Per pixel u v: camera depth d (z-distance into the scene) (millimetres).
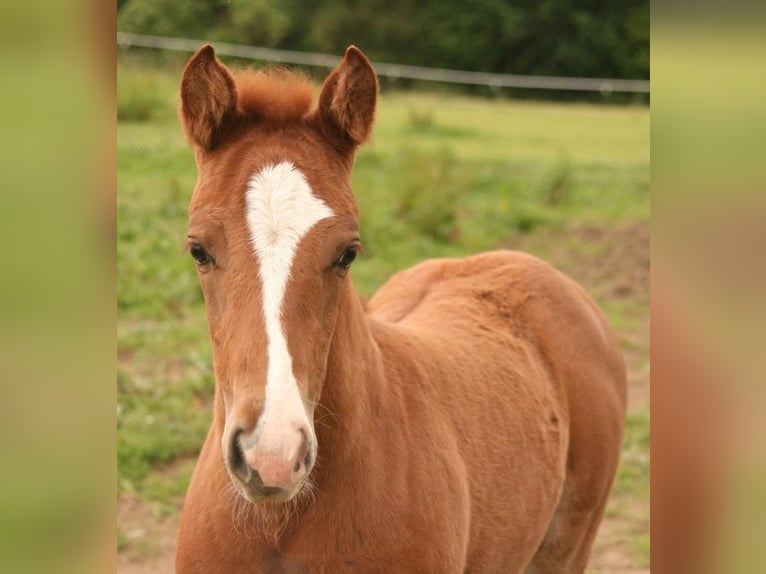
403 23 24219
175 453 5816
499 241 9820
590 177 12336
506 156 13172
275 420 2135
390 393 2791
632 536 5492
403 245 9336
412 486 2703
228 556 2602
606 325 4270
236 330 2248
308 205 2346
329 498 2549
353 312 2648
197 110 2541
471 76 22578
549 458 3521
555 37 23922
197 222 2389
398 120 15703
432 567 2693
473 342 3496
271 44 22781
